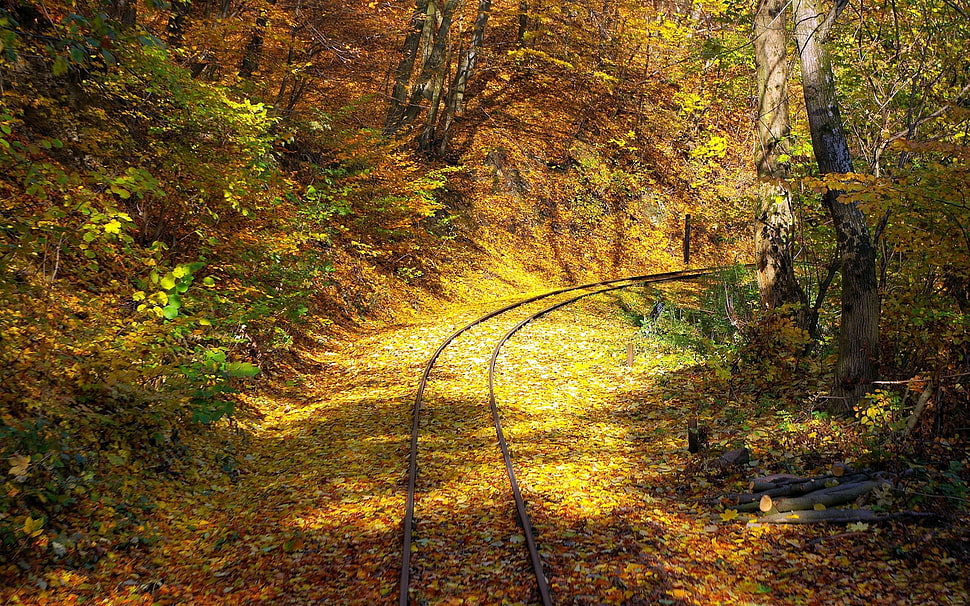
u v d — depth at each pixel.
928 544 5.95
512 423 10.67
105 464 7.37
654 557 6.06
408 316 21.22
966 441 7.54
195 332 8.87
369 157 20.14
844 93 11.23
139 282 6.88
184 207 11.18
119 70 10.41
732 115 18.81
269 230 12.62
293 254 13.16
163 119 11.49
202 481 8.33
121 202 11.11
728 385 11.55
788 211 11.70
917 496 6.61
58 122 10.60
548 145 34.31
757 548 6.28
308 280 15.25
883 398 8.15
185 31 15.09
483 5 30.25
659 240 34.72
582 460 8.95
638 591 5.46
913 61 10.10
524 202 31.44
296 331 15.69
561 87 36.62
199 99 10.71
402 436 9.84
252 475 8.92
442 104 32.66
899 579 5.52
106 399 7.90
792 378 10.75
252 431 10.59
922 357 8.79
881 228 9.07
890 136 9.88
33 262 9.20
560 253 30.95
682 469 8.49
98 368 7.64
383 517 7.10
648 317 20.19
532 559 5.92
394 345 16.55
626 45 36.25
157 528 7.04
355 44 25.98
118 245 10.94
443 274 25.05
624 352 16.05
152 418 7.96
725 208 20.34
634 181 35.66
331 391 13.16
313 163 20.38
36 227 6.79
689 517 7.10
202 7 16.42
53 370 7.59
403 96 26.16
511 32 36.88
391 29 27.48
